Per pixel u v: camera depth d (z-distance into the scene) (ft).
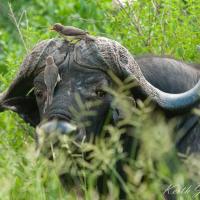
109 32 87.10
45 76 68.69
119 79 70.13
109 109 69.46
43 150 67.36
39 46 71.10
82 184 68.80
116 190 69.92
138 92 70.33
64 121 66.64
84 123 68.03
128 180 71.05
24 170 69.51
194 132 72.59
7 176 67.97
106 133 69.51
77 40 69.97
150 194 68.69
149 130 70.08
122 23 86.12
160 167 69.77
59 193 68.80
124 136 71.20
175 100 70.74
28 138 79.41
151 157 70.64
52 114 67.00
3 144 77.46
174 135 71.87
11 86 72.54
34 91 71.31
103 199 71.36
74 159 67.92
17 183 69.00
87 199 67.72
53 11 105.19
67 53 69.72
